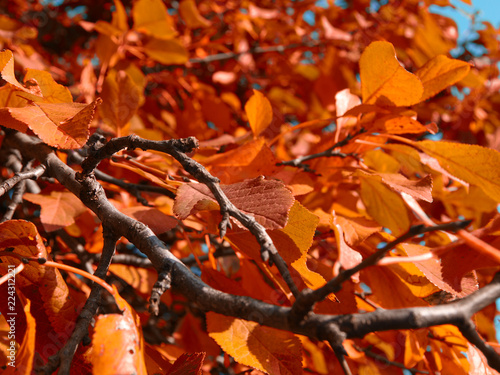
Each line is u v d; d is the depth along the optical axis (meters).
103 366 0.46
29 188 0.68
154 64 1.05
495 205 0.70
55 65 1.05
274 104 1.07
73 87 0.86
